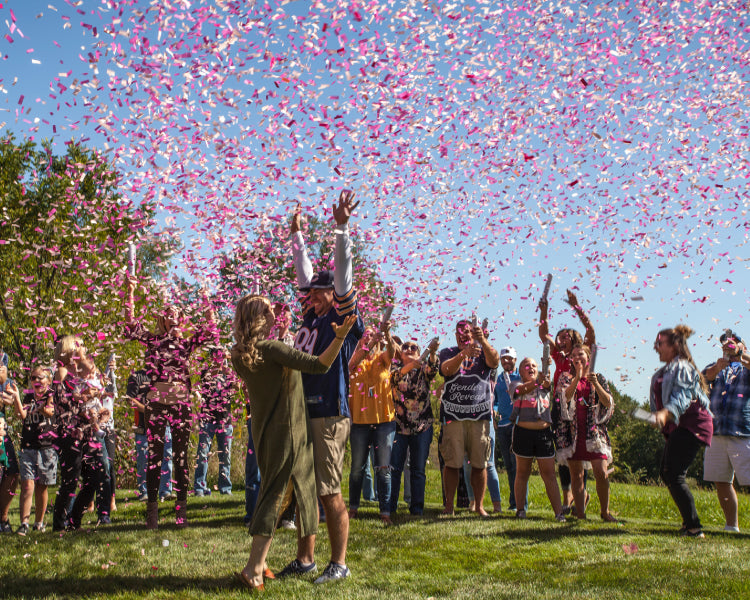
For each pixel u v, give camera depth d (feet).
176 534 17.01
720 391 20.58
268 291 22.95
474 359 21.85
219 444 27.78
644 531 18.71
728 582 12.39
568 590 12.03
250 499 19.25
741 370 20.49
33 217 35.50
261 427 12.01
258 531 11.60
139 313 20.65
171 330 18.83
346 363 13.25
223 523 19.08
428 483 39.04
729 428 20.07
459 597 11.37
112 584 11.98
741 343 20.30
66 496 17.94
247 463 19.49
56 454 18.97
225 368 24.27
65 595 11.18
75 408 18.47
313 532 12.06
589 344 21.65
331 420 12.75
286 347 11.85
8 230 35.47
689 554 15.11
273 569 13.21
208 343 19.94
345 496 29.01
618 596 11.44
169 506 23.32
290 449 11.94
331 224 21.76
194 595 11.08
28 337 32.27
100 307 25.77
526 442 21.17
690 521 18.11
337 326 12.50
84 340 25.32
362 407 20.30
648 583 12.44
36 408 18.38
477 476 22.34
